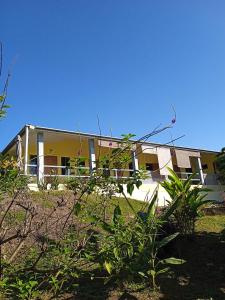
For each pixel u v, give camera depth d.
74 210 3.70
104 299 5.67
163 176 20.08
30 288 3.46
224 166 9.25
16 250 3.58
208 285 6.46
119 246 3.90
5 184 3.29
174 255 7.82
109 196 3.69
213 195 23.12
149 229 5.58
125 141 3.57
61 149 20.55
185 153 23.08
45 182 3.83
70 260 3.69
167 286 6.35
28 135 16.45
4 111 3.20
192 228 8.89
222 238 8.83
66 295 5.59
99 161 3.55
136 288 6.12
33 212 3.72
